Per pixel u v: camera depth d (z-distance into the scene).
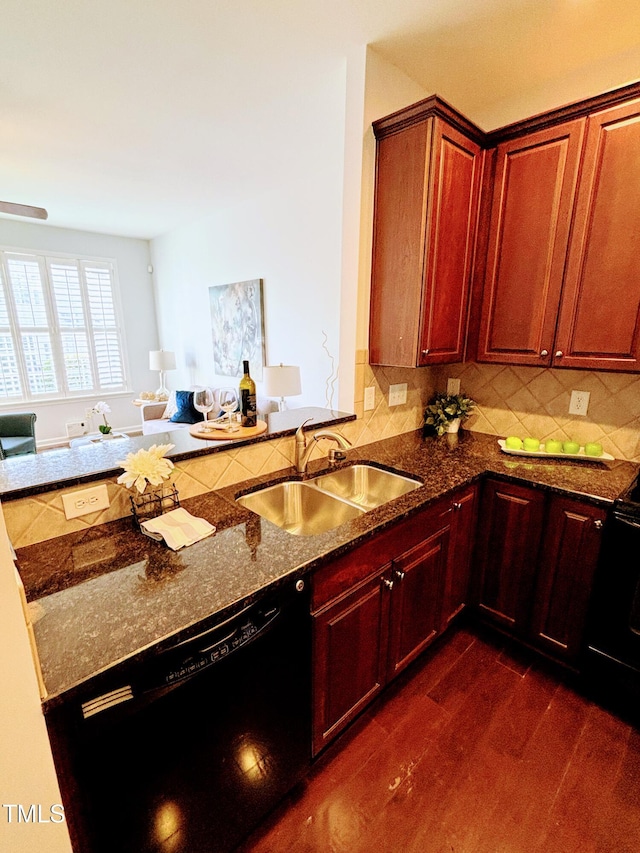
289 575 1.00
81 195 3.82
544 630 1.75
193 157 2.98
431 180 1.61
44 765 0.61
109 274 5.50
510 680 1.72
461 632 2.01
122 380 5.79
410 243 1.72
